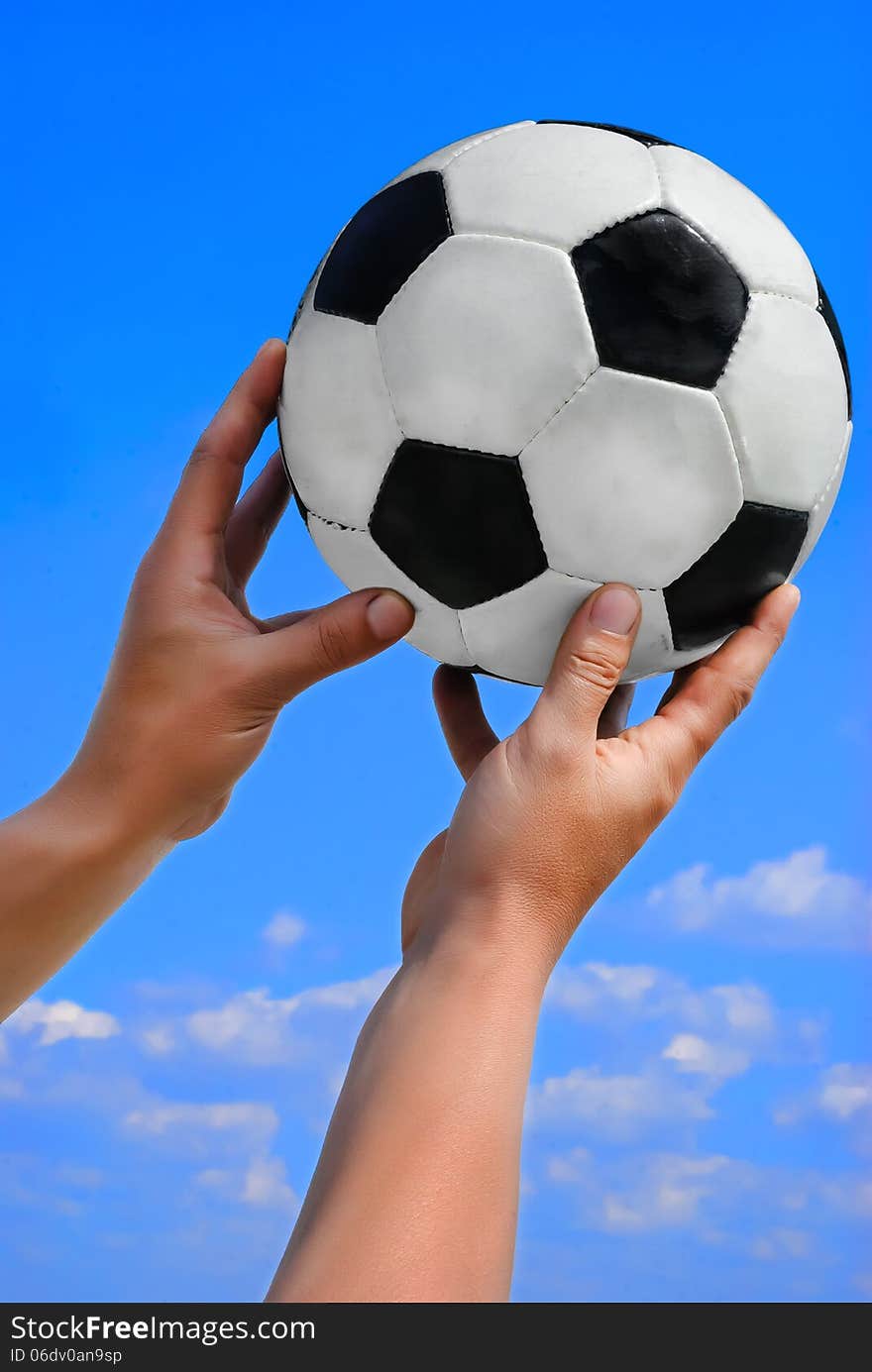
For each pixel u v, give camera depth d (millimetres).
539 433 1057
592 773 1048
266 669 1189
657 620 1167
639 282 1051
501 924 999
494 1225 858
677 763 1137
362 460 1143
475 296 1062
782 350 1109
